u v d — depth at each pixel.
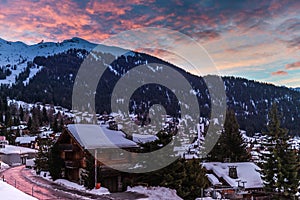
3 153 77.06
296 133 110.25
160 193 29.86
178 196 29.64
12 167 63.50
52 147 41.62
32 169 57.09
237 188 36.38
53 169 40.56
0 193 17.91
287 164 38.69
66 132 40.16
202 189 30.53
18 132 112.06
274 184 38.78
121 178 35.50
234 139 55.47
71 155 40.34
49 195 29.48
